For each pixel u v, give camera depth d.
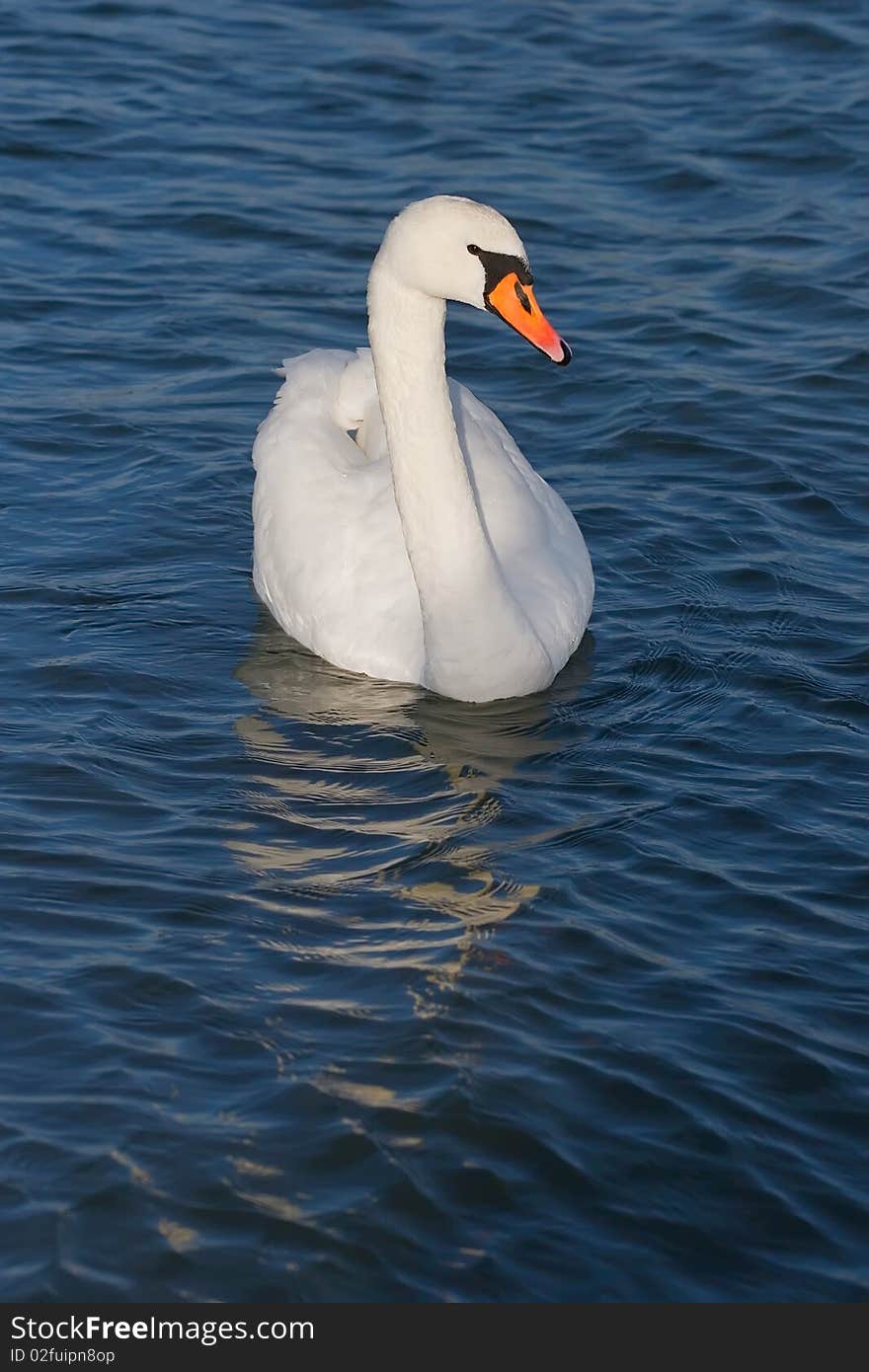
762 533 16.53
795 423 18.34
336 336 19.77
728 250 21.58
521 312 13.07
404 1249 9.13
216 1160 9.57
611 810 12.78
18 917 11.42
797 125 24.25
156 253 21.20
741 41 26.61
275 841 12.37
